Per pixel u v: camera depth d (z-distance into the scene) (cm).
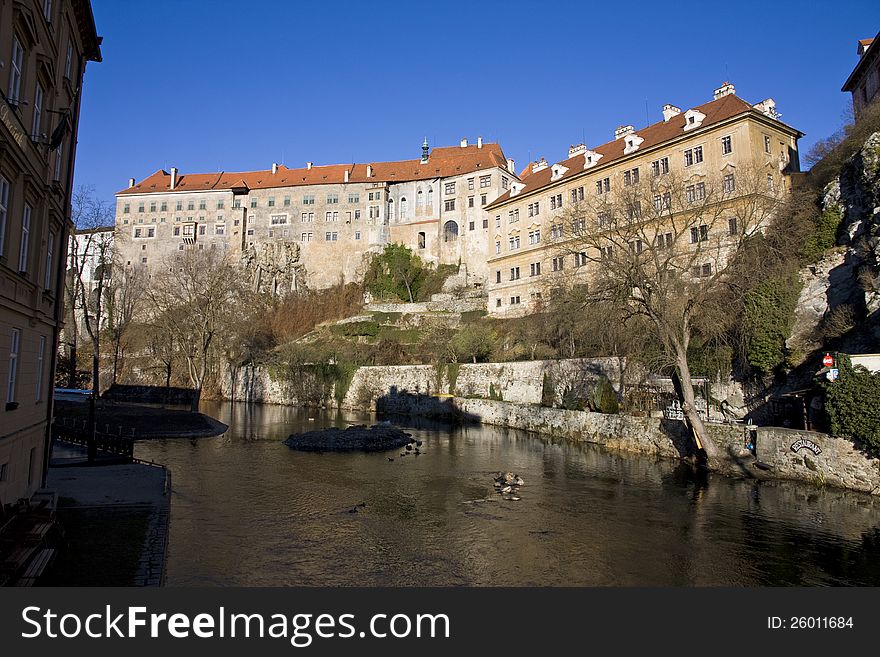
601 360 3819
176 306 6278
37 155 1421
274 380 7106
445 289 8656
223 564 1371
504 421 4509
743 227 3045
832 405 2119
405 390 5775
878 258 2531
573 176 5953
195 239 10025
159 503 1750
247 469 2723
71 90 1805
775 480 2328
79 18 1864
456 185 9269
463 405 4994
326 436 3662
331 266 9794
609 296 2942
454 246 9138
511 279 6675
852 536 1631
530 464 2889
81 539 1373
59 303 1802
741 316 3034
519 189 6850
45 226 1522
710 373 3194
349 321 7912
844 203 3050
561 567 1412
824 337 2750
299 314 8950
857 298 2686
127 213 10188
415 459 3069
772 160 4616
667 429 3012
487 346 5644
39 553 1114
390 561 1445
